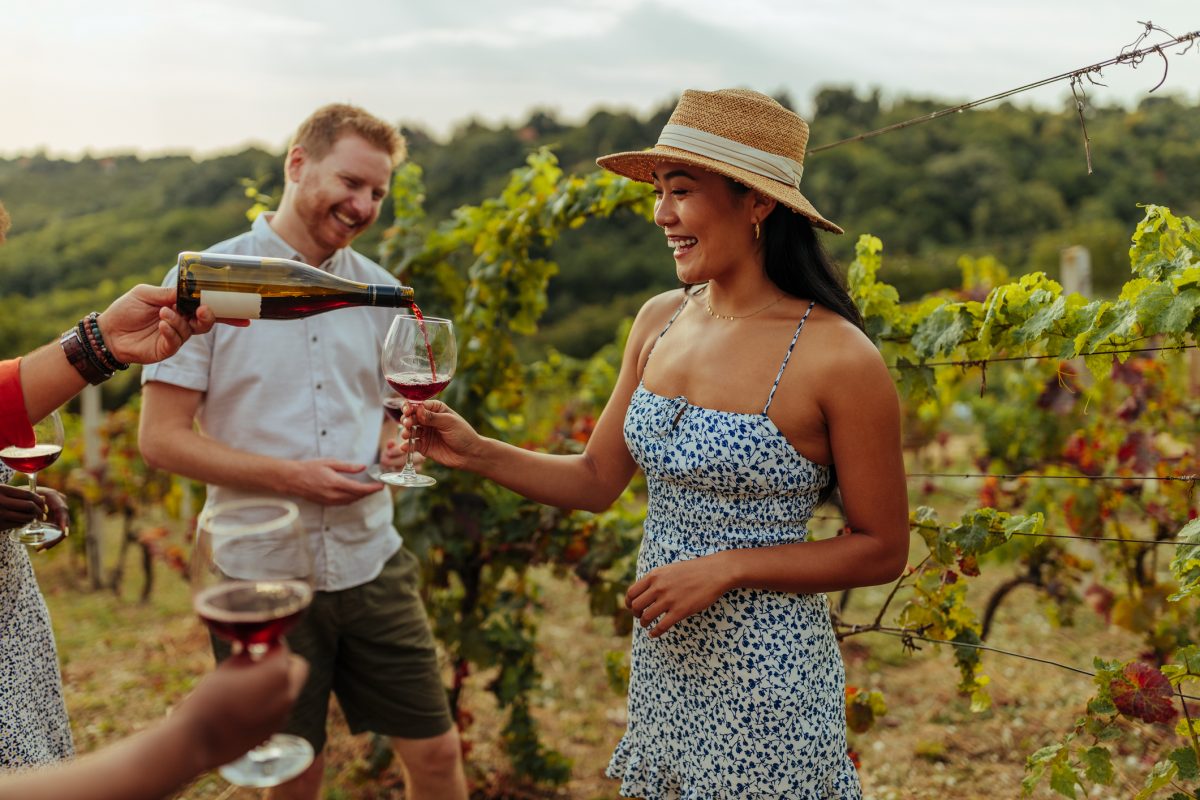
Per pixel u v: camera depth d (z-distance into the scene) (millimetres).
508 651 3787
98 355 1795
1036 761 2160
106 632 5887
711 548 1928
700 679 1939
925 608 2607
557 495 2195
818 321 1881
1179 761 1984
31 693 1904
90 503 7004
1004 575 6266
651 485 2051
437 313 3953
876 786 3484
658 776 2049
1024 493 5484
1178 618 4207
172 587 7227
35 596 1978
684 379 1972
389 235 3959
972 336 2461
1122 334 2035
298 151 2625
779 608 1885
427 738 2770
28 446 1813
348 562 2598
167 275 2361
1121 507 4734
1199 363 5578
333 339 2613
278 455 2555
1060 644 4984
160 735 936
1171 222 2125
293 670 1032
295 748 1374
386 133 2645
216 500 2574
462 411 3869
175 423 2461
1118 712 2061
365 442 2707
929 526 2508
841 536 1869
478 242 3840
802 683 1896
